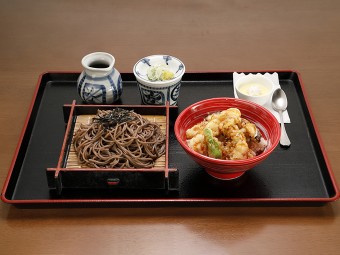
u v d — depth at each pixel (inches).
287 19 35.3
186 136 22.4
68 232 20.3
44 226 20.6
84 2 37.3
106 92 25.8
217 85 28.5
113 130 23.0
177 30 34.2
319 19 35.3
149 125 24.0
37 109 26.8
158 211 21.2
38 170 23.0
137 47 32.4
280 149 24.0
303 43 32.8
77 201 20.9
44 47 32.5
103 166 22.1
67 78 29.0
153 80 25.4
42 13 36.0
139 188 21.6
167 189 21.2
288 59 31.3
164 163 22.5
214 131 21.7
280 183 22.1
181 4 37.0
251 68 30.4
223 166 20.2
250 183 22.1
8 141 25.0
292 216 21.0
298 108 26.9
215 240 20.0
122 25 34.7
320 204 21.3
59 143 24.5
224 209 21.3
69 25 34.8
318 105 27.4
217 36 33.6
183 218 20.9
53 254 19.4
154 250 19.5
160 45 32.6
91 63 26.2
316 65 30.7
